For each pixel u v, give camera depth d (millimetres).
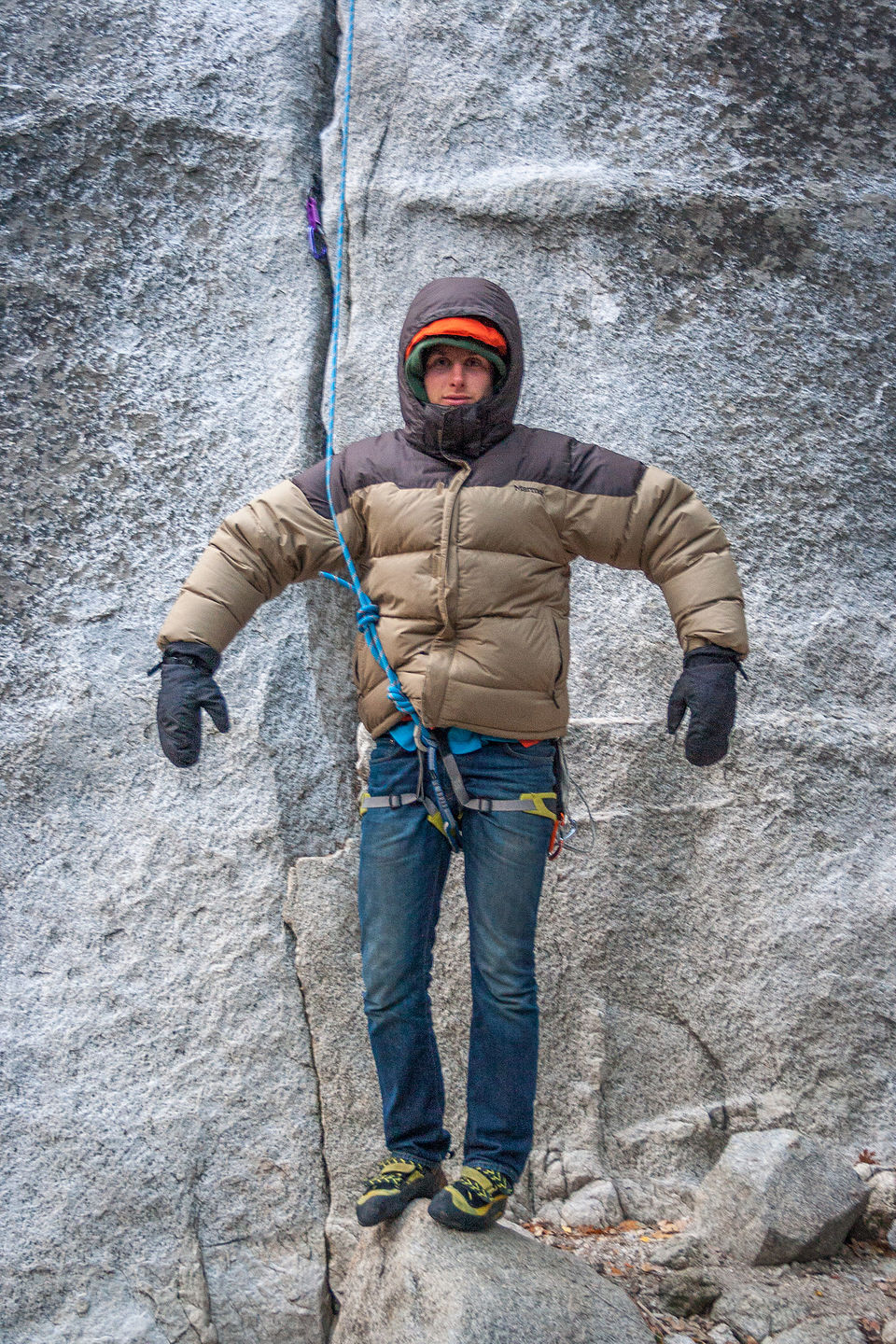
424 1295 2227
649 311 3367
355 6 3559
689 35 3557
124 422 3133
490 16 3539
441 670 2289
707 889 3035
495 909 2309
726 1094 2951
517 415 3271
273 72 3418
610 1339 2197
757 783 3094
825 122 3529
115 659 2990
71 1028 2768
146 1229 2678
